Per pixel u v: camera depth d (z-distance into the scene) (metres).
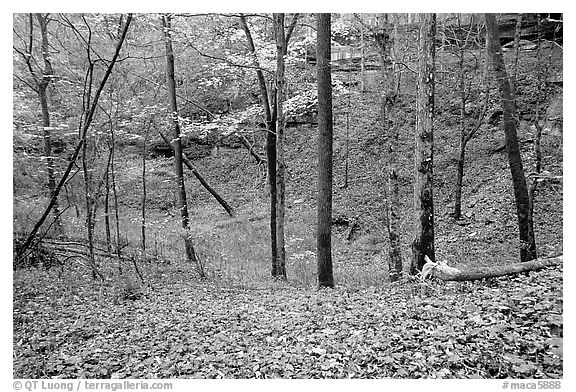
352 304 8.01
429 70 9.89
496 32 11.63
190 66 18.72
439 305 7.00
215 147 27.56
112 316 8.43
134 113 16.31
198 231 19.45
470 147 21.41
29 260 12.38
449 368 4.93
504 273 8.70
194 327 7.41
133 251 15.44
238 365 5.53
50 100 16.70
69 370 5.84
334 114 26.69
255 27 14.46
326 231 10.80
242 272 13.77
